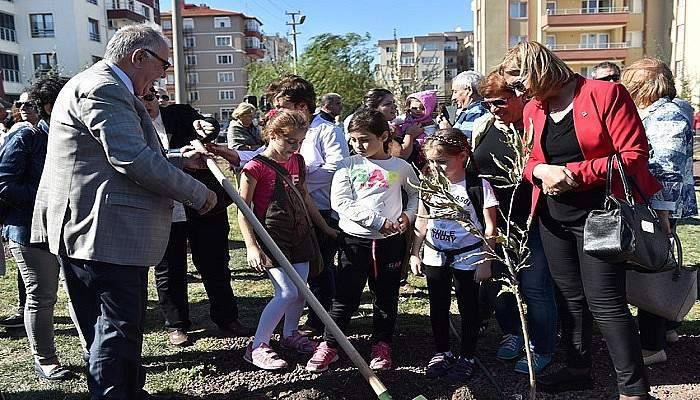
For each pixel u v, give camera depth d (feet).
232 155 12.92
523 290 11.19
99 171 8.64
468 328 11.11
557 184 9.02
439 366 11.22
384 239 11.51
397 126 16.10
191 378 11.50
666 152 10.57
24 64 127.34
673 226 11.60
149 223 8.95
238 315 15.25
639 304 10.69
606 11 117.08
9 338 14.03
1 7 121.60
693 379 10.96
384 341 11.81
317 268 12.19
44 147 11.27
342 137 14.07
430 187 8.32
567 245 9.88
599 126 8.85
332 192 11.68
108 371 8.87
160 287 13.21
